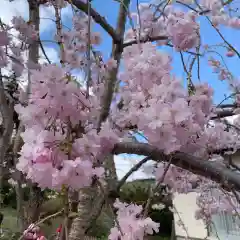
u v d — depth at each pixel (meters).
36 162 1.05
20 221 2.51
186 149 1.57
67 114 1.13
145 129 1.38
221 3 2.37
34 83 1.12
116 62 2.26
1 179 2.40
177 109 1.35
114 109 2.36
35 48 2.31
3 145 2.30
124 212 1.46
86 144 1.10
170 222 6.00
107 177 2.00
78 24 2.47
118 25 2.43
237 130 2.68
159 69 1.62
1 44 2.01
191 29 1.83
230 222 3.89
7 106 2.32
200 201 3.31
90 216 1.80
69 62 2.07
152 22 2.47
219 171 1.39
